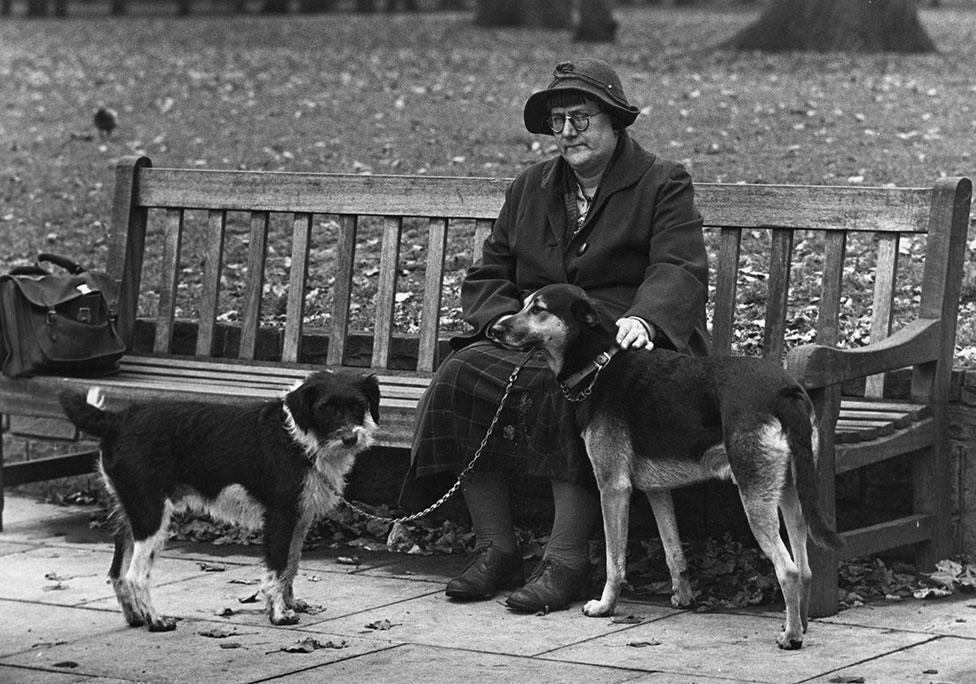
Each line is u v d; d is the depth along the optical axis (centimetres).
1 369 762
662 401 565
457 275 959
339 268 790
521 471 626
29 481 791
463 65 2167
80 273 798
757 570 649
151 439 584
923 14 3048
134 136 1642
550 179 667
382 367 771
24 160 1545
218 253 824
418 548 721
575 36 2614
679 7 4072
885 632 559
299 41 2814
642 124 1469
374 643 555
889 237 681
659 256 636
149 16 4188
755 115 1481
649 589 635
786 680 494
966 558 661
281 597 588
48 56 2659
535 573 623
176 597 638
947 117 1405
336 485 588
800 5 2119
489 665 520
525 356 631
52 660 542
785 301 700
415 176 773
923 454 647
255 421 589
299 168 1386
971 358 727
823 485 573
